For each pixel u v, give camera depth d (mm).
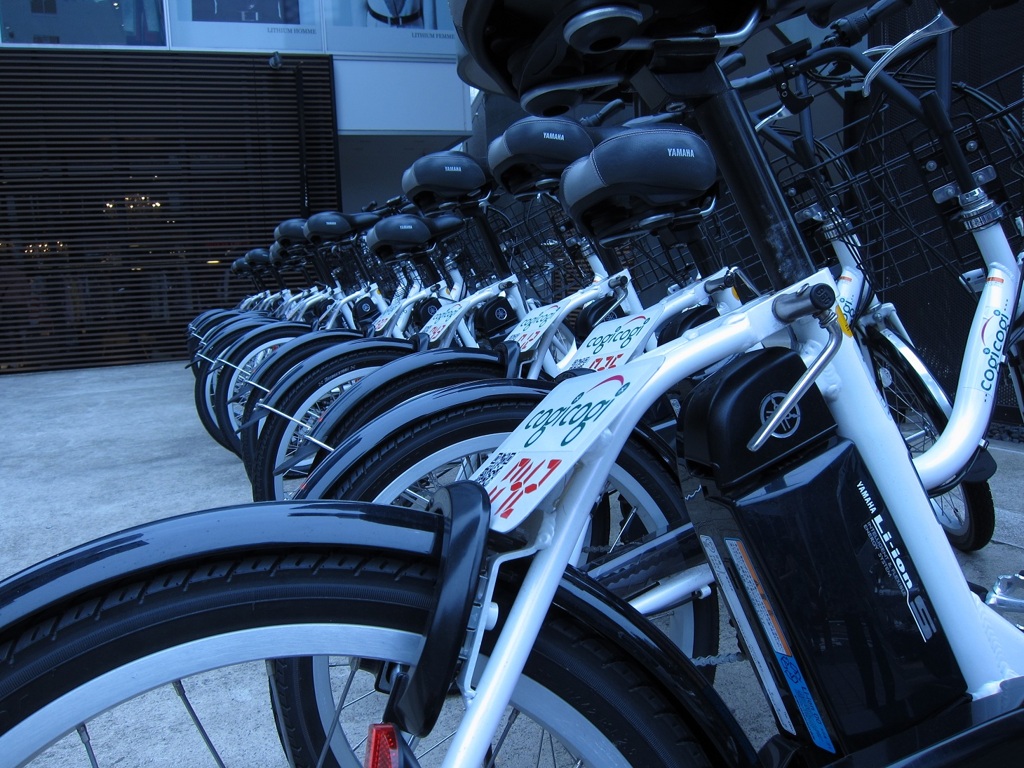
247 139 8586
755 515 657
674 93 708
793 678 690
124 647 528
